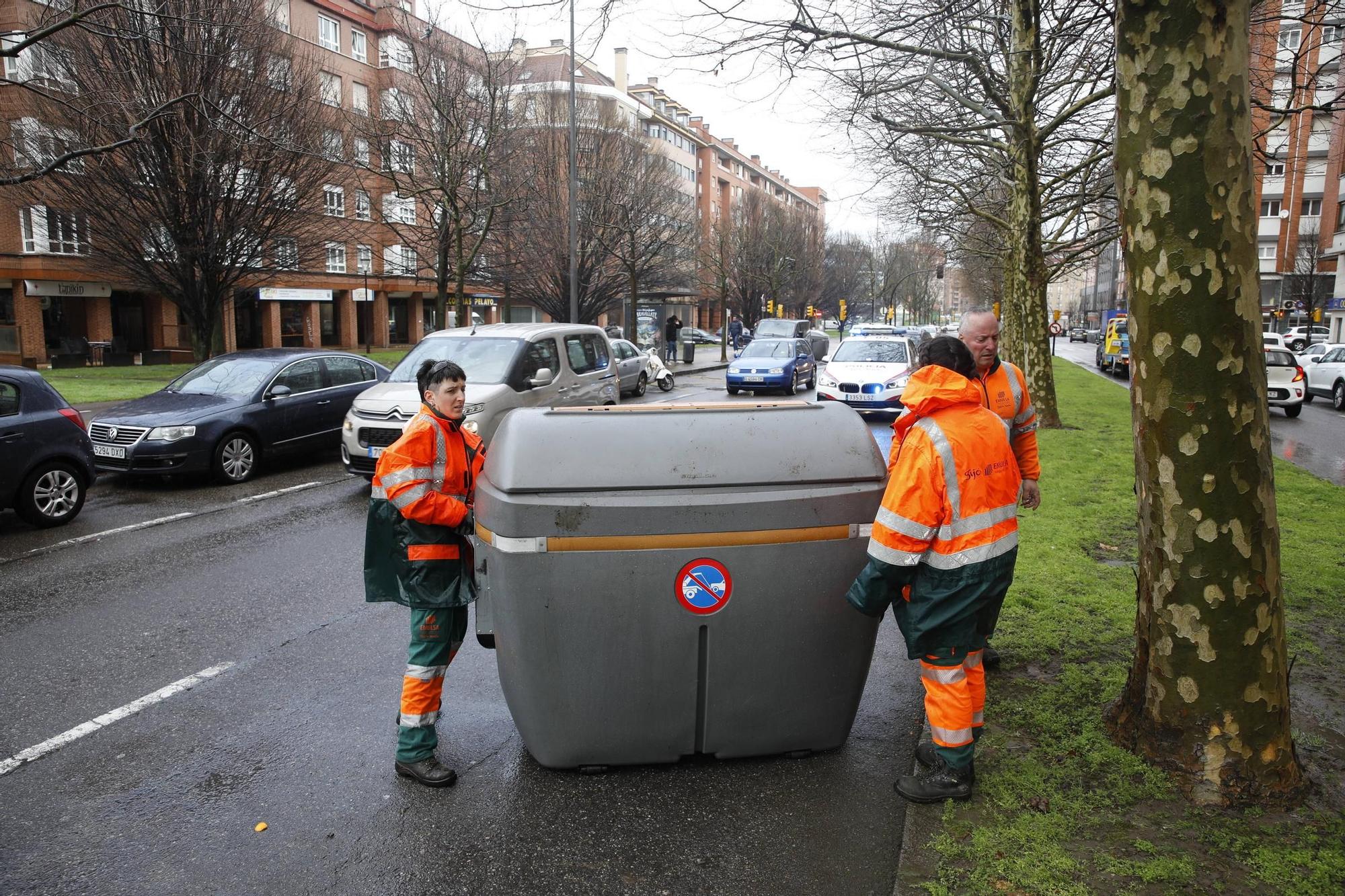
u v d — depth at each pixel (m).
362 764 3.83
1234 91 3.07
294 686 4.69
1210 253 3.09
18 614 5.83
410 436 3.53
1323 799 3.24
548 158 28.25
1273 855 2.91
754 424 3.57
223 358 11.64
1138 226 3.24
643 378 21.66
